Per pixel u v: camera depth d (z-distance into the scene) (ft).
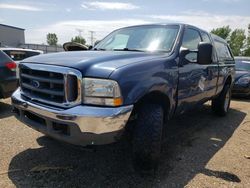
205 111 22.03
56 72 9.35
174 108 12.23
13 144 13.01
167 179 10.42
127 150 12.82
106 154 12.35
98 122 8.71
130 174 10.66
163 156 12.51
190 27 14.48
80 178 10.23
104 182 10.02
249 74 29.45
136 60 10.34
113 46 14.19
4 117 17.44
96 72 9.02
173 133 16.01
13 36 174.60
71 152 12.40
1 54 18.69
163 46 12.70
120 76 9.06
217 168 11.55
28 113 10.64
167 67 11.24
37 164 11.15
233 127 17.90
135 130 10.16
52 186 9.61
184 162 11.98
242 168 11.66
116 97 8.92
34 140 13.57
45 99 9.84
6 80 18.54
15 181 9.83
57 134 9.39
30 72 10.53
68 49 15.90
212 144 14.43
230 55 21.39
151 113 10.21
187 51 12.73
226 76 19.42
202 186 10.05
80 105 9.00
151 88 10.02
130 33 14.44
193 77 13.51
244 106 25.50
